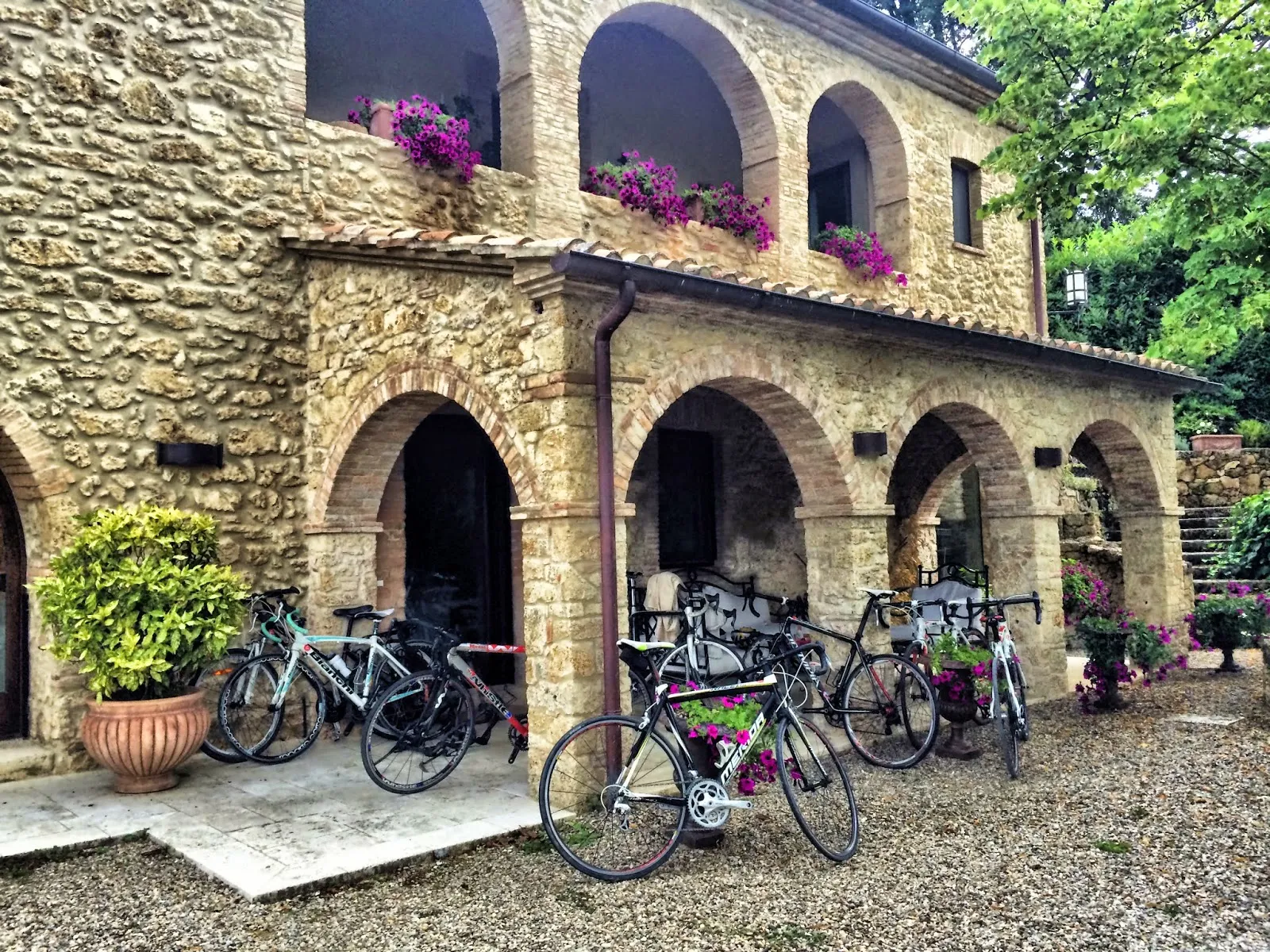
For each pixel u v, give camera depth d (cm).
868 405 710
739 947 360
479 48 971
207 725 577
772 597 956
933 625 785
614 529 524
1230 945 353
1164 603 1000
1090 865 436
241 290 681
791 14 952
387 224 730
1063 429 891
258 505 684
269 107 692
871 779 590
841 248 1000
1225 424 1755
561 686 516
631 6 847
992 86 1147
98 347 624
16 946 372
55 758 601
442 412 850
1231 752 624
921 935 367
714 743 461
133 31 641
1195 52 748
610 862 443
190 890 421
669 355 575
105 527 550
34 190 603
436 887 423
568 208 803
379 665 638
